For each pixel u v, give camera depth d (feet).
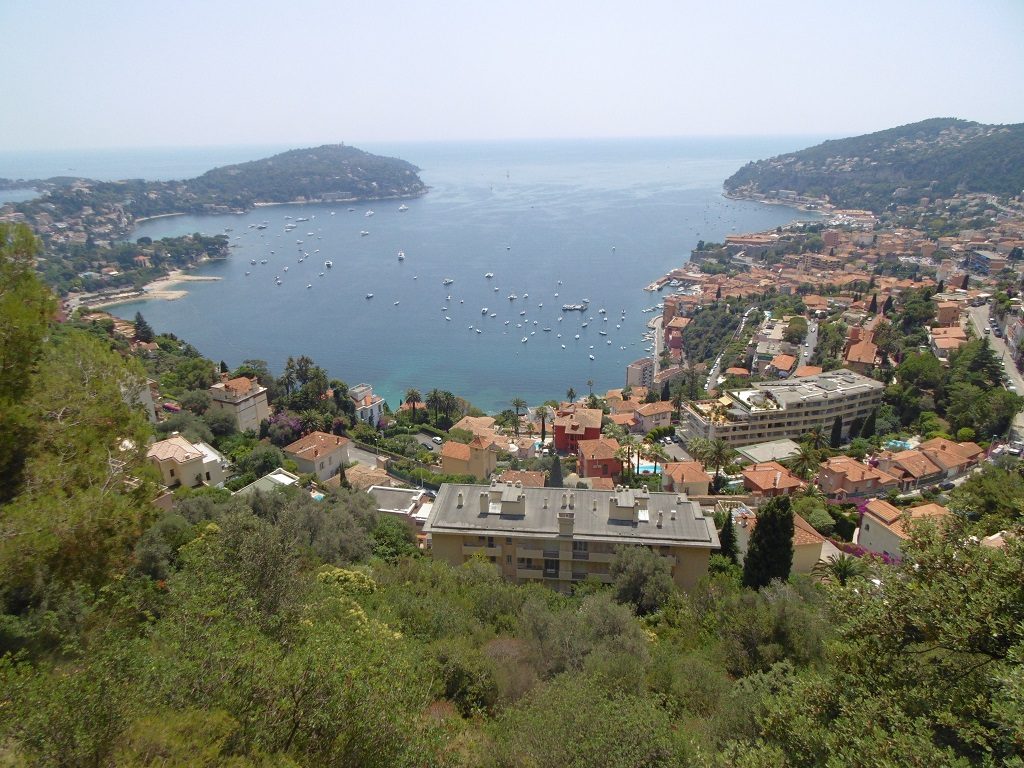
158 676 67.77
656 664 117.08
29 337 96.12
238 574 107.24
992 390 409.28
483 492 215.72
